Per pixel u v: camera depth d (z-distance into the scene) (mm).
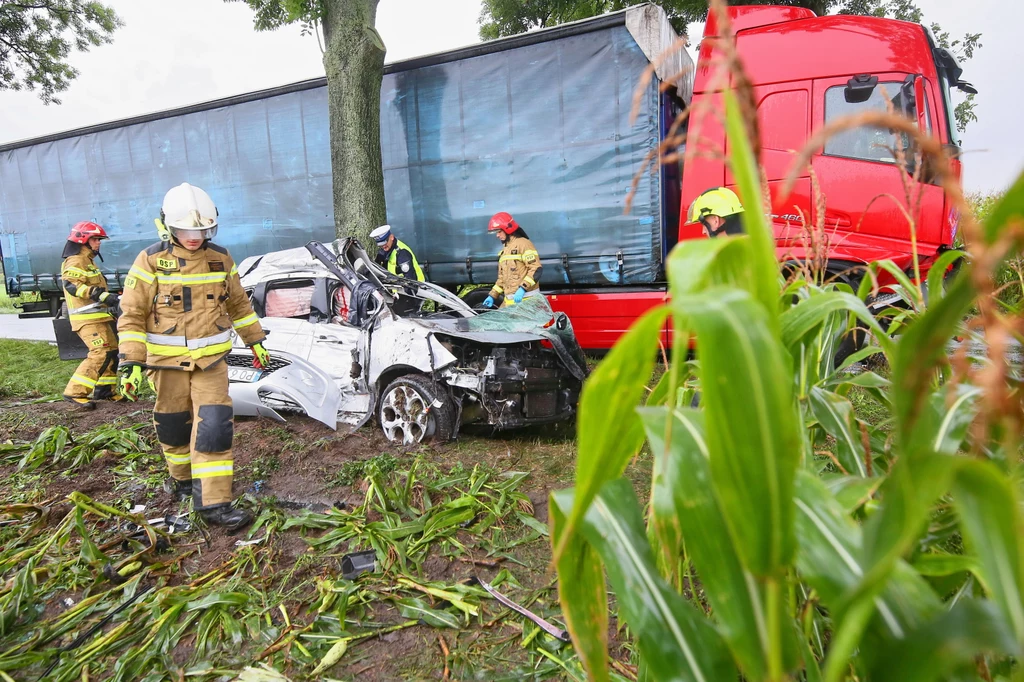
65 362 8609
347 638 2260
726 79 736
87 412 5711
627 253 6285
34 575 2619
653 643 839
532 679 2023
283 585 2654
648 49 5855
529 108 6582
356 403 4746
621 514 927
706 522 771
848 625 623
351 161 7039
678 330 726
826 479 1069
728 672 809
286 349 5051
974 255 569
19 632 2355
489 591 2514
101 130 9633
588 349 7102
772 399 639
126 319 3170
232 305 3533
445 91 7039
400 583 2592
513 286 6445
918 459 649
